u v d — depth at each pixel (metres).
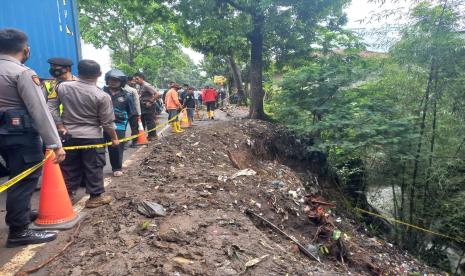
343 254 5.04
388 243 7.97
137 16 14.40
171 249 3.45
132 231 3.88
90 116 4.68
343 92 9.82
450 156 8.20
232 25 12.27
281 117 11.09
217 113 22.23
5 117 3.34
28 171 3.48
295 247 4.49
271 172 8.47
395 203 9.23
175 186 5.42
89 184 4.74
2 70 3.30
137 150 9.15
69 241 3.79
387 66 9.07
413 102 8.69
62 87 4.60
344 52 11.84
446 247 8.46
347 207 9.33
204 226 4.02
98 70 4.79
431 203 8.55
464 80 7.77
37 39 6.06
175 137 9.11
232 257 3.42
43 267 3.28
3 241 3.83
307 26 12.63
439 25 7.82
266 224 4.83
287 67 14.32
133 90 9.38
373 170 9.44
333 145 8.77
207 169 6.73
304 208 5.60
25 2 5.88
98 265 3.21
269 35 13.39
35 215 4.31
